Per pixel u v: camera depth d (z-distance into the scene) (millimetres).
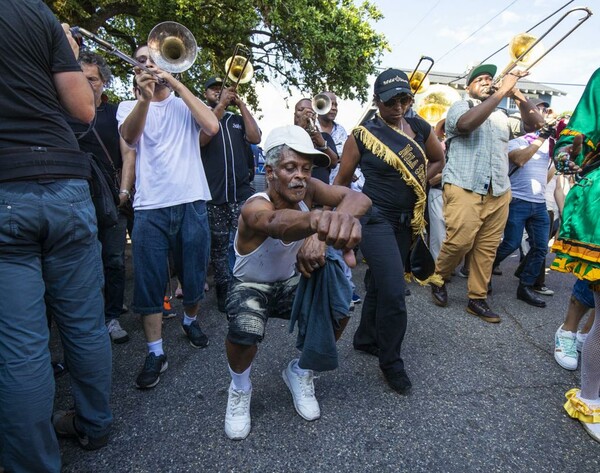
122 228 2855
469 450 1759
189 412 2004
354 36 9594
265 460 1691
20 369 1347
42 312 1429
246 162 3531
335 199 1771
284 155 1549
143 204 2285
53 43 1438
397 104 2301
